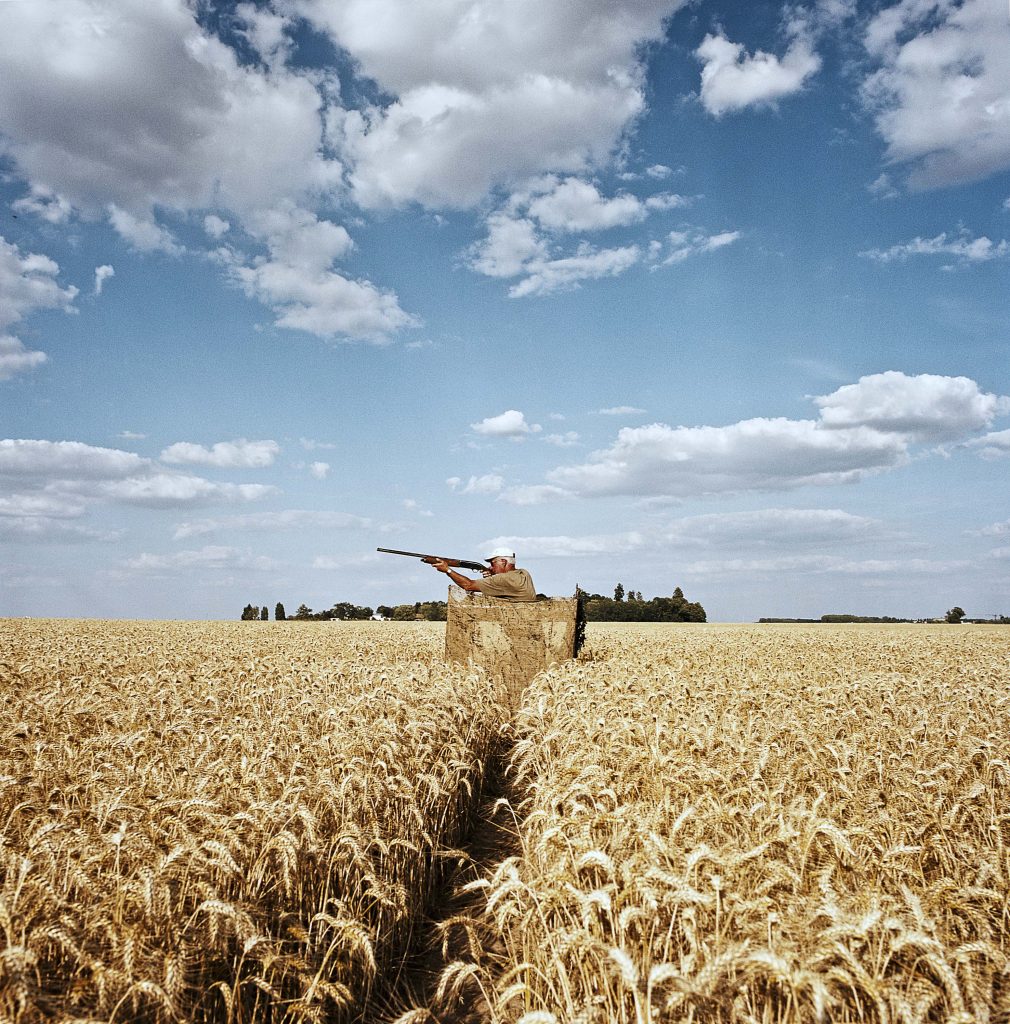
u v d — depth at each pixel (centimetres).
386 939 464
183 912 381
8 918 321
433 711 779
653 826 422
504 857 657
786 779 538
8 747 644
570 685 948
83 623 3997
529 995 349
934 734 748
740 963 276
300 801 489
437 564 1333
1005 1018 295
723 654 1883
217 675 1158
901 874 402
